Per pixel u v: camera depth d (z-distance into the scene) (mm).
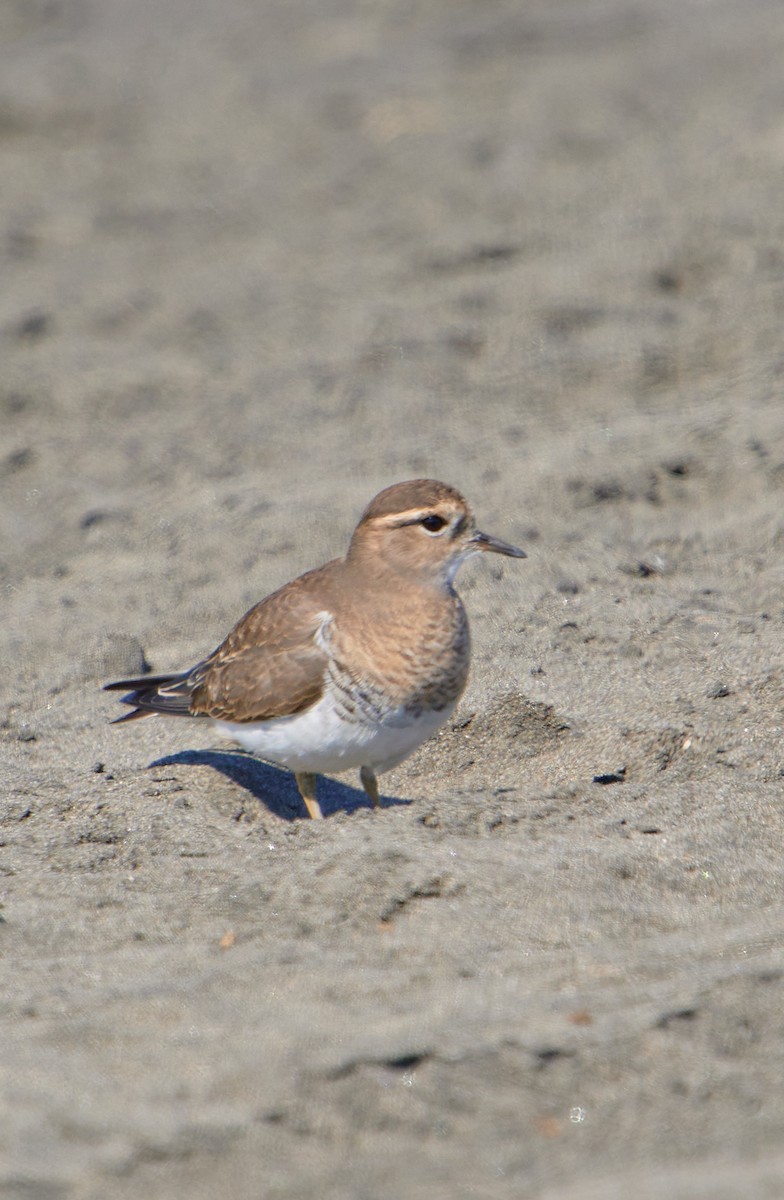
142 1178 6246
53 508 16000
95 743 11867
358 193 24094
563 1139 6465
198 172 25859
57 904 8969
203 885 9086
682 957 7973
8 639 13453
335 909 8680
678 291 19531
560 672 11922
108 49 32594
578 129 25141
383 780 11398
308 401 17828
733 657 11875
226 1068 6973
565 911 8578
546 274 20266
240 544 14852
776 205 21125
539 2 33781
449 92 27969
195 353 19328
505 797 10117
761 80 26453
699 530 14273
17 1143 6469
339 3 35094
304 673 10148
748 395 16781
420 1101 6688
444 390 17828
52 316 20469
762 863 9141
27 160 27078
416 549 10195
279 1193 6164
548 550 13969
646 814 9812
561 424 16766
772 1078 6824
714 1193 6070
